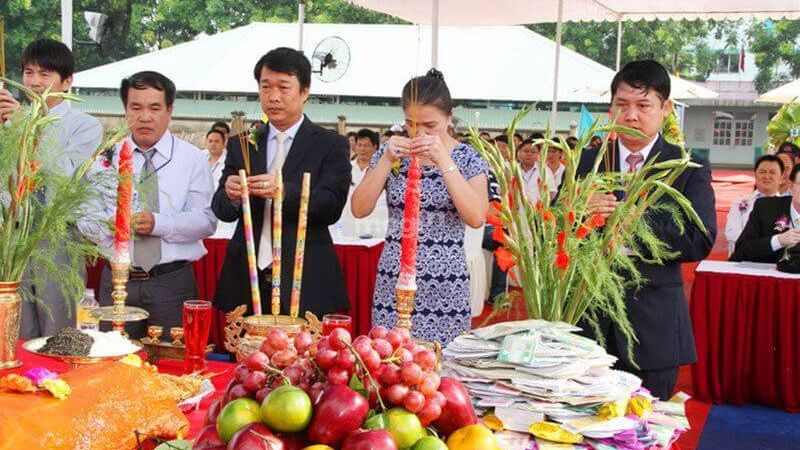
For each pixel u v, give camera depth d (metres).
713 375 4.95
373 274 5.44
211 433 1.48
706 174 2.74
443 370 2.05
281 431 1.40
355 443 1.35
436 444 1.43
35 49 3.47
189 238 3.37
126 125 2.42
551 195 2.65
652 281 2.71
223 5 21.78
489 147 2.34
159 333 2.55
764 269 5.02
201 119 14.46
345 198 3.34
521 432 1.89
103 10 19.75
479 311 5.42
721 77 41.25
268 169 3.30
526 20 10.05
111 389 1.81
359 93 11.64
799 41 38.66
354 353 1.46
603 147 2.33
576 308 2.32
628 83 2.70
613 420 1.89
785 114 14.71
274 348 1.59
